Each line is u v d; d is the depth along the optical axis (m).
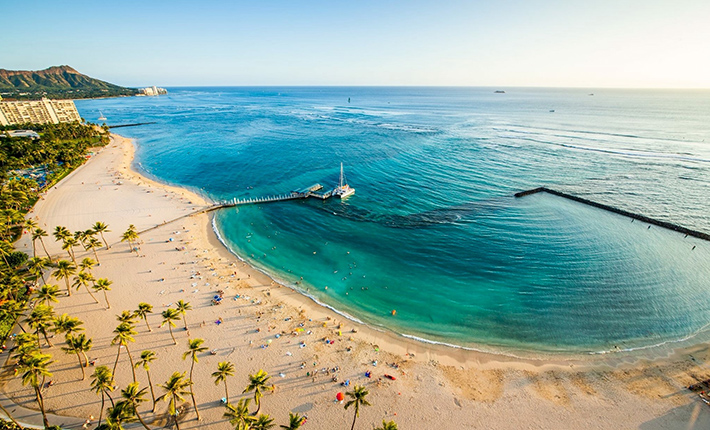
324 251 79.19
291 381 44.59
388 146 182.62
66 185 116.44
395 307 60.62
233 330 53.12
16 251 71.38
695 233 83.00
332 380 44.91
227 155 167.38
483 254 76.50
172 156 166.88
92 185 116.94
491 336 53.94
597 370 47.22
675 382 44.97
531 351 50.88
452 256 76.06
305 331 53.59
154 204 101.88
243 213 100.00
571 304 60.75
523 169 137.12
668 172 130.00
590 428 39.16
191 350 44.38
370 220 94.50
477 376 46.31
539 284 66.25
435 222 91.94
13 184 95.00
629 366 47.81
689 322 56.25
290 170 142.75
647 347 51.31
